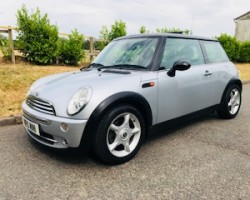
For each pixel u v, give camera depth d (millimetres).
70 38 10484
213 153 3369
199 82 3957
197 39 4301
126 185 2592
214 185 2604
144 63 3439
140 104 3098
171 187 2561
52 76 3773
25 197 2383
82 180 2674
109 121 2801
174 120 3660
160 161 3121
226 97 4668
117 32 12508
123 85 2969
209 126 4512
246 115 5293
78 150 2768
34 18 9586
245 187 2572
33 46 9438
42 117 2848
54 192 2465
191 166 2998
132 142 3143
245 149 3525
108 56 3943
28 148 3436
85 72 3611
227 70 4660
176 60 3725
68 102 2787
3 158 3146
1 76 7121
